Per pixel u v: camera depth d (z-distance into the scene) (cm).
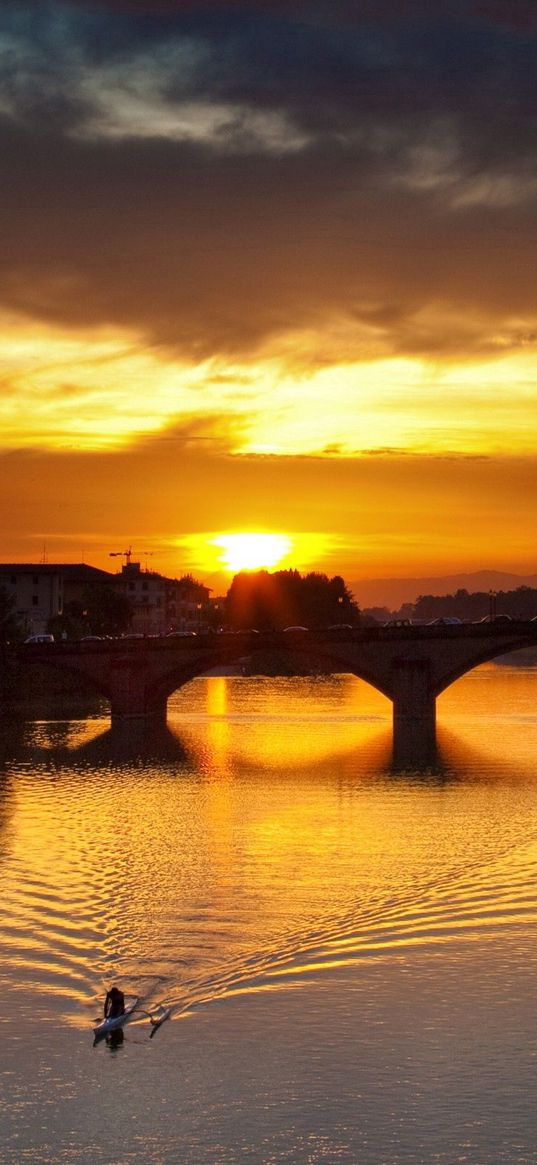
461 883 8294
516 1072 5612
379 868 8719
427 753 14388
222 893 8094
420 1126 5197
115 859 9019
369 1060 5734
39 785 12100
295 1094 5438
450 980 6588
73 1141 5122
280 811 10788
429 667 17162
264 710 19812
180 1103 5384
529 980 6575
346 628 17362
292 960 6869
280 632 17400
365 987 6512
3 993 6431
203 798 11419
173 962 6844
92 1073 5634
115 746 14900
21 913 7675
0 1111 5334
